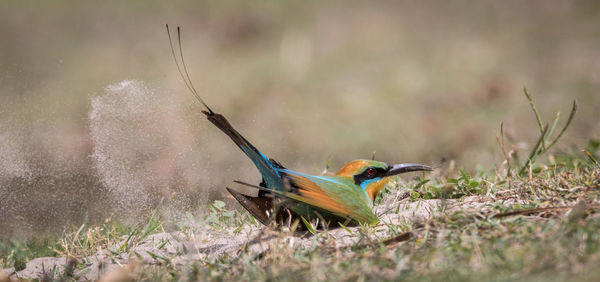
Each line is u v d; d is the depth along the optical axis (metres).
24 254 8.48
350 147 16.36
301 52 24.72
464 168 11.45
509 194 7.83
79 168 11.66
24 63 23.83
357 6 29.78
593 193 6.89
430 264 5.57
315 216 7.47
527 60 22.14
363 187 8.06
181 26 28.03
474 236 5.90
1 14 29.69
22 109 16.78
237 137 7.23
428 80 21.09
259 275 5.89
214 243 7.50
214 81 21.62
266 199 7.27
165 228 8.61
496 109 18.14
